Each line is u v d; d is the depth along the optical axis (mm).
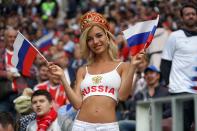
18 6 22953
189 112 7395
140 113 6695
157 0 19312
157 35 13523
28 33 19359
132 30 8711
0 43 14086
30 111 10117
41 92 9547
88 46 7590
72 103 7484
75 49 15828
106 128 7238
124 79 7305
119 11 20484
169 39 10258
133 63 7180
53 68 7531
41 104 9469
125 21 19609
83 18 7641
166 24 16859
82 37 7574
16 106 10172
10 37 12484
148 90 11570
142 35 8656
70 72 13477
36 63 13367
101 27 7523
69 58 17328
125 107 11914
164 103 6508
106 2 23125
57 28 21672
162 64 10328
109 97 7332
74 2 25078
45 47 15578
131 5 21516
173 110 6230
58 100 11664
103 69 7473
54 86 11797
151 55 13469
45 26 21766
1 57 12828
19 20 21250
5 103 11562
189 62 10047
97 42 7469
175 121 6211
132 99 11906
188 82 10023
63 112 9617
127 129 10633
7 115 7969
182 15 10164
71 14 24547
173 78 10148
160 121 6555
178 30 10234
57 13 24141
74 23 21797
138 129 6680
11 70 12031
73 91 7508
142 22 8672
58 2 26188
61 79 7488
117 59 7633
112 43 7594
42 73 12336
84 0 24922
